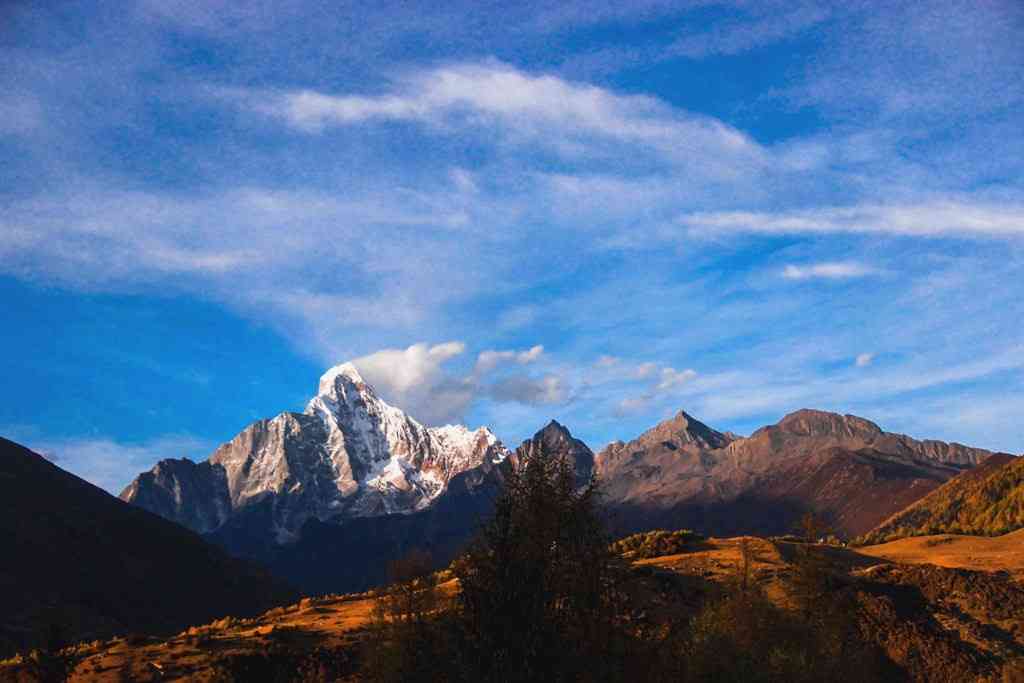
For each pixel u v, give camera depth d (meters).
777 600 57.81
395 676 22.11
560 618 19.94
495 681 19.28
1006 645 63.84
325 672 50.06
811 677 37.31
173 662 50.78
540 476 21.09
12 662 50.16
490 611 19.94
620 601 20.77
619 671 19.67
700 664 29.62
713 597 55.72
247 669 50.12
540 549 20.28
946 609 68.81
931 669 59.22
